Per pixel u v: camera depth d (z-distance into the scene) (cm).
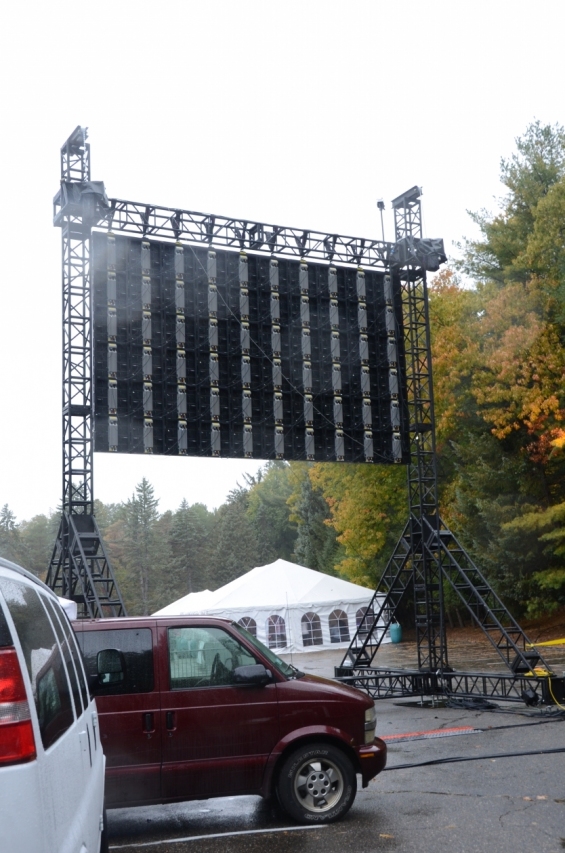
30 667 328
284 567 3684
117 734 784
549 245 3681
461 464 4100
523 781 938
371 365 2044
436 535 1939
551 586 3528
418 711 1670
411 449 2261
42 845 294
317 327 1994
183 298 1848
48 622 423
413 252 2052
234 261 1928
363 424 2003
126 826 847
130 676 802
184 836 791
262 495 10312
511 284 3819
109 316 1769
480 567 3881
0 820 280
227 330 1895
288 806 797
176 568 11131
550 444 3469
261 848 731
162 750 788
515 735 1277
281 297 1967
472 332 3803
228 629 835
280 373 1925
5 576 338
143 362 1792
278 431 1902
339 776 809
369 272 2072
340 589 3609
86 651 805
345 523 4234
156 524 11962
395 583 2036
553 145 4006
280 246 2003
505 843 707
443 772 1015
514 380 3647
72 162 1808
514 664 1675
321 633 3472
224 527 10319
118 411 1761
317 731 807
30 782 291
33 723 301
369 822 797
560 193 3681
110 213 1830
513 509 3628
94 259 1778
